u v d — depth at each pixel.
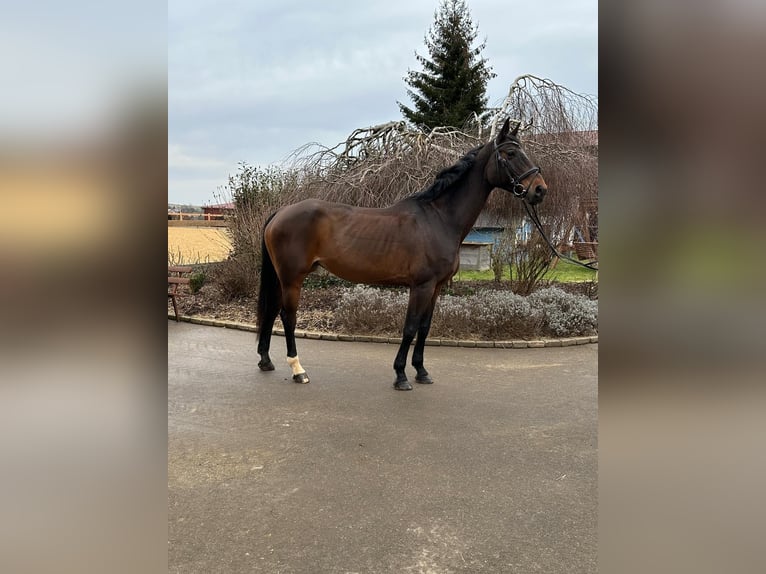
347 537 1.97
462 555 1.86
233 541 1.94
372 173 7.14
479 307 5.52
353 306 5.72
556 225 7.18
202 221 8.60
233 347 5.21
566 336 5.45
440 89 18.78
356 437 2.90
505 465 2.57
